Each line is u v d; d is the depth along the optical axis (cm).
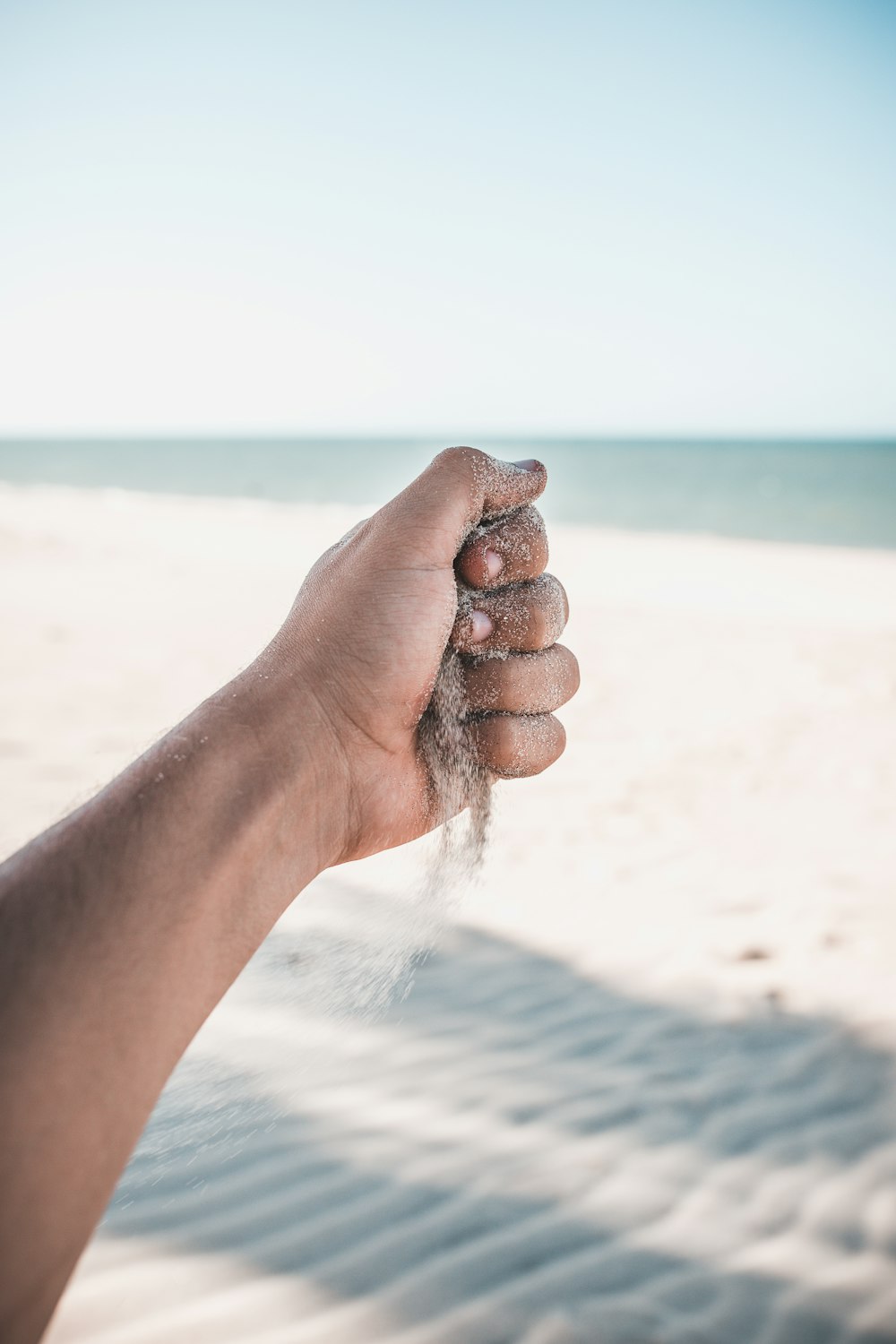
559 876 104
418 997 78
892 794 132
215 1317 49
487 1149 60
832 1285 52
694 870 106
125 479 1608
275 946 53
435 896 41
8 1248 24
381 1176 57
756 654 236
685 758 150
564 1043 71
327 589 38
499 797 41
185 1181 56
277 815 31
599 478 1770
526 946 88
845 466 2228
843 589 376
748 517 930
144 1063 27
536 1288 51
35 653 207
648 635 262
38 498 757
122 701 169
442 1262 52
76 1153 25
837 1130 63
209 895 29
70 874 28
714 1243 54
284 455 2820
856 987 80
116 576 330
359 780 35
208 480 1611
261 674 35
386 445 3816
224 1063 52
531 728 39
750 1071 68
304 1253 52
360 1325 49
